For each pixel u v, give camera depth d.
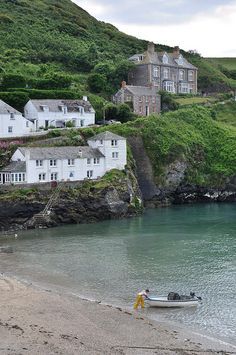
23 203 89.50
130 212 101.88
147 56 166.50
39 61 162.88
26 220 90.12
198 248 74.25
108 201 97.00
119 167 107.19
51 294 54.47
